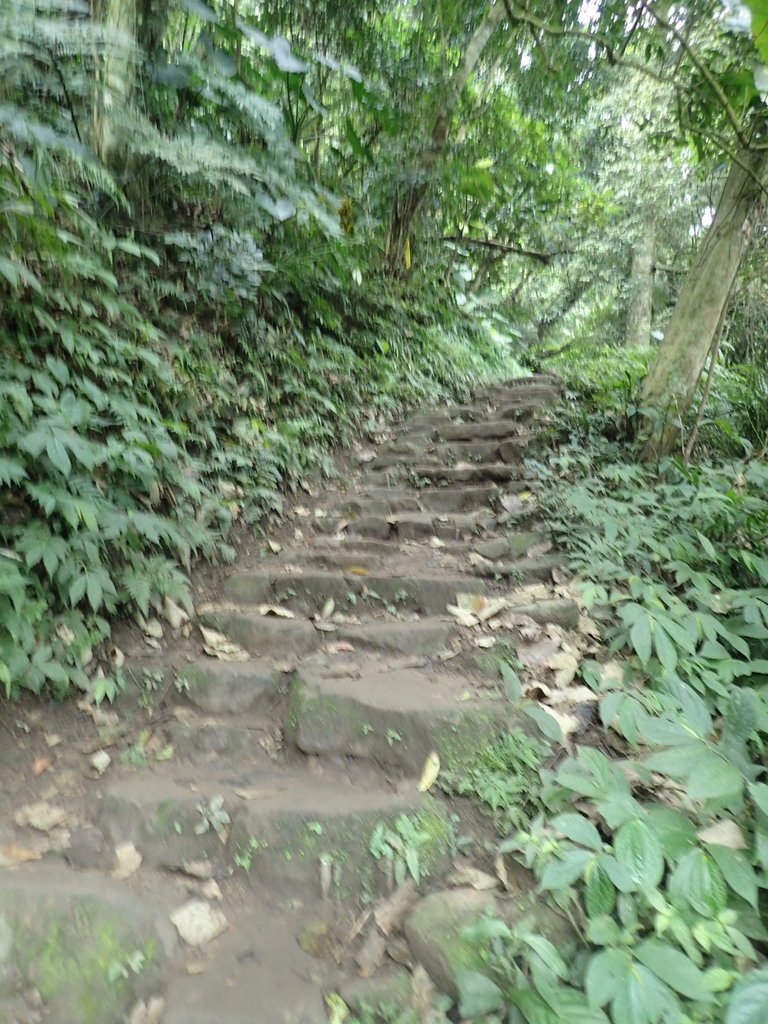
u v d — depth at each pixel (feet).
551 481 12.37
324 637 8.29
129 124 10.93
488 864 5.41
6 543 7.16
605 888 4.62
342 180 19.86
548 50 19.44
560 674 7.36
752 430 15.08
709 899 4.46
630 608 7.14
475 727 6.43
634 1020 3.86
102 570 7.43
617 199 33.81
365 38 18.76
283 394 14.71
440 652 8.00
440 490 12.99
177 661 7.72
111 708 7.06
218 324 13.55
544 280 43.21
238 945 4.82
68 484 7.68
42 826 5.58
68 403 7.73
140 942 4.62
